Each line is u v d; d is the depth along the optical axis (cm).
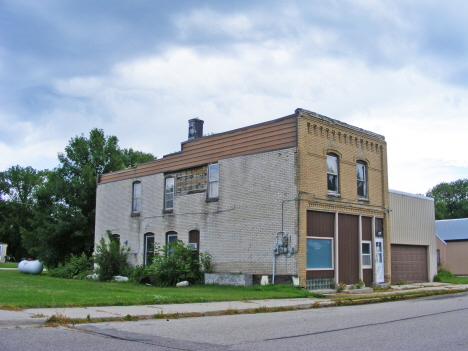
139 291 1672
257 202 2034
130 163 5303
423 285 2353
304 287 1823
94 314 1047
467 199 8100
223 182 2214
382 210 2278
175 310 1168
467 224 4006
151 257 2562
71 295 1377
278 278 1891
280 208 1933
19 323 907
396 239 2455
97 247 2577
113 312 1093
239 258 2073
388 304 1536
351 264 2081
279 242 1912
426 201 2723
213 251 2205
